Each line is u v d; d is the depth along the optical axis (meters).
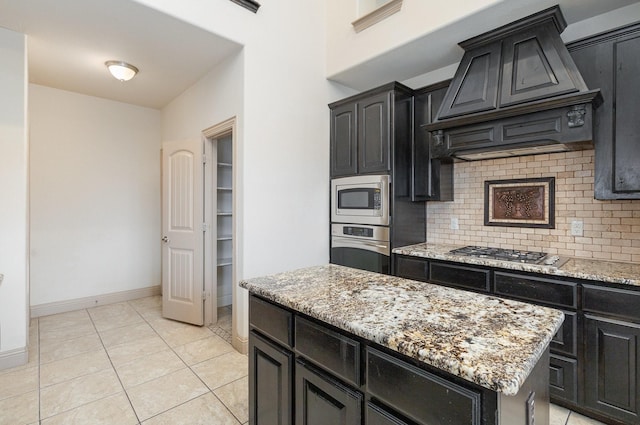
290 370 1.40
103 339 3.06
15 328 2.54
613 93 2.00
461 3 2.40
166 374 2.43
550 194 2.58
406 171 3.12
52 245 3.75
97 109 4.04
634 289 1.75
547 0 2.16
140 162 4.39
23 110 2.57
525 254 2.52
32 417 1.94
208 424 1.89
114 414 1.97
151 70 3.26
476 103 2.42
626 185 1.96
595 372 1.87
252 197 2.86
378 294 1.43
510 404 0.84
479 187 3.01
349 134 3.33
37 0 2.15
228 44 2.76
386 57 3.02
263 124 2.93
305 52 3.29
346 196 3.35
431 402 0.90
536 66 2.20
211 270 3.53
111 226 4.16
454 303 1.30
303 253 3.29
